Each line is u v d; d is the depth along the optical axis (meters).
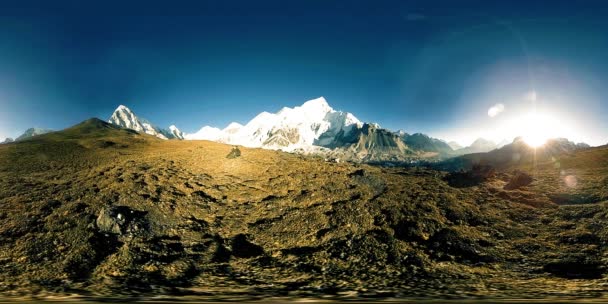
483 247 29.41
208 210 39.50
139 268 25.77
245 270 26.19
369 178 46.91
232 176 52.22
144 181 47.12
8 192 41.72
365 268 26.22
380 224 34.00
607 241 27.95
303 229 34.03
